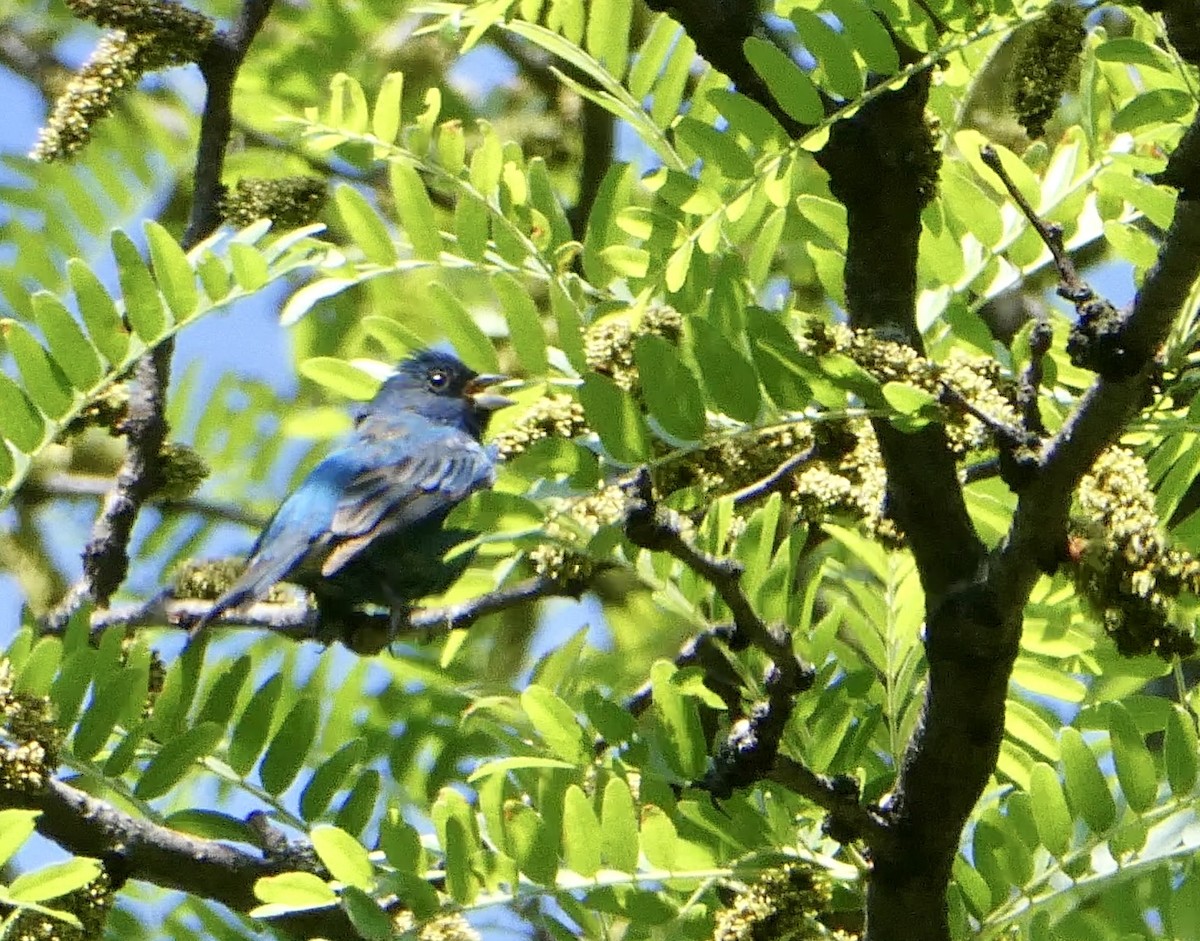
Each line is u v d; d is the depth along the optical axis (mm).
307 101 13273
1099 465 6480
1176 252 5820
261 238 9492
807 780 6809
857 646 9617
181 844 8094
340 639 11414
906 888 7035
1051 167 8922
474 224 8703
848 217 7047
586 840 6988
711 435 6461
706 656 8109
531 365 7488
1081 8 6863
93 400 8656
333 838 7016
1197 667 10117
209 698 8500
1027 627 8031
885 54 6566
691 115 8977
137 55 9523
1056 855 7188
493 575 9703
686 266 7223
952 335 8938
